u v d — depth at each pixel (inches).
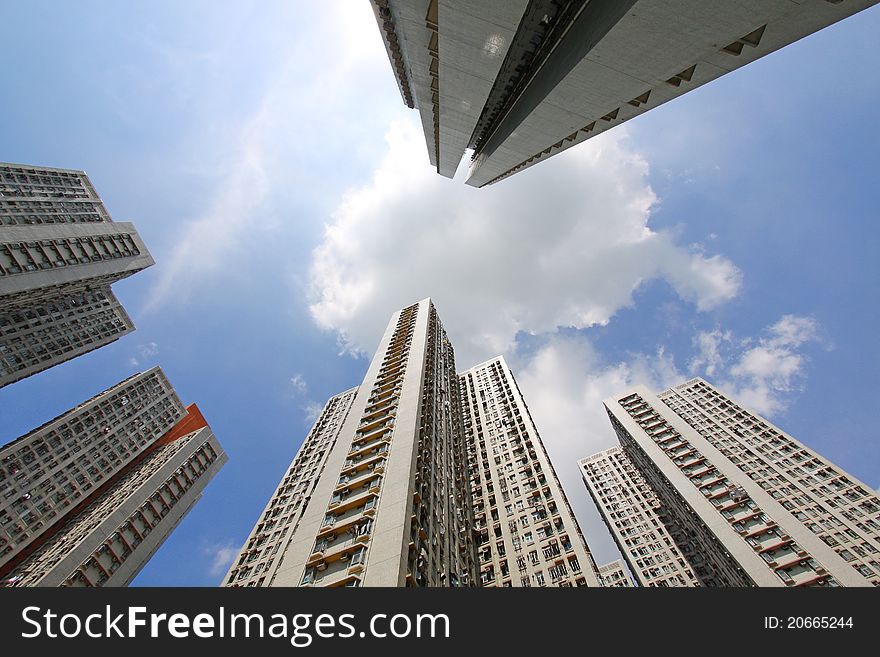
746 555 2185.0
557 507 1999.3
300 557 1116.5
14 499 3058.6
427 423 1788.9
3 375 3494.1
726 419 3383.4
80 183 4579.2
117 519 3203.7
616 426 3752.5
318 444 3036.4
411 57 1280.8
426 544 1198.3
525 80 1192.2
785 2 486.0
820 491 2711.6
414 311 3474.4
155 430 4461.1
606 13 629.0
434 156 2236.7
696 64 701.3
